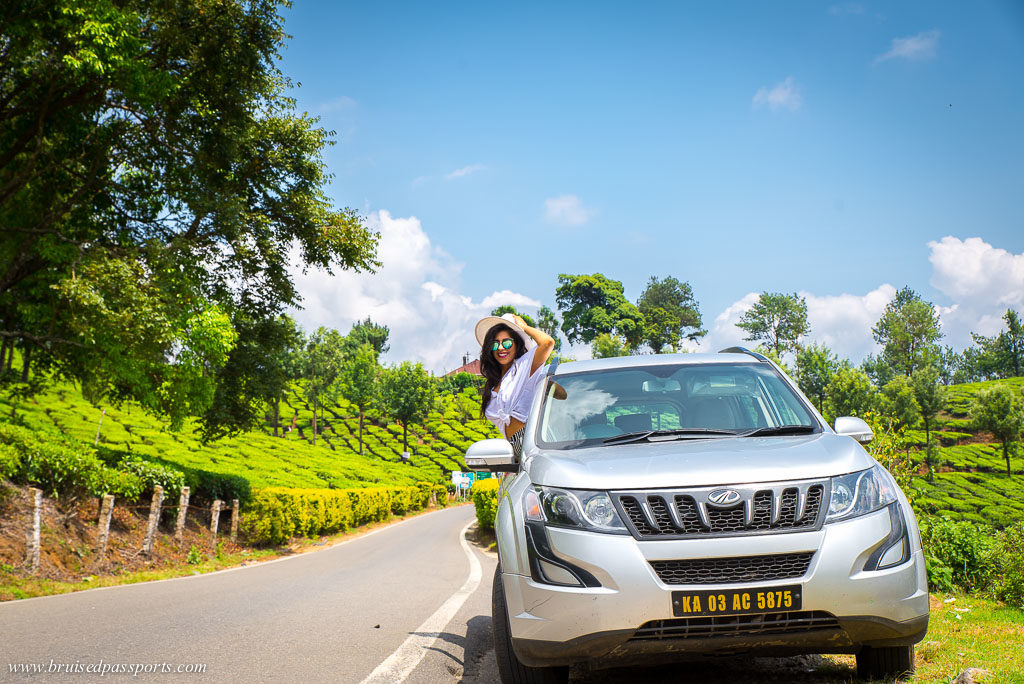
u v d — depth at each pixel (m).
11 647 5.38
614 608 3.09
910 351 147.50
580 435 4.18
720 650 3.18
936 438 100.94
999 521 59.91
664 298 194.75
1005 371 166.00
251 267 24.06
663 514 3.20
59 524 13.60
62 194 20.73
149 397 19.62
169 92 18.73
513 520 3.56
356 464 78.12
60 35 16.30
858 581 3.10
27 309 19.02
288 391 26.14
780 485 3.23
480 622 6.61
